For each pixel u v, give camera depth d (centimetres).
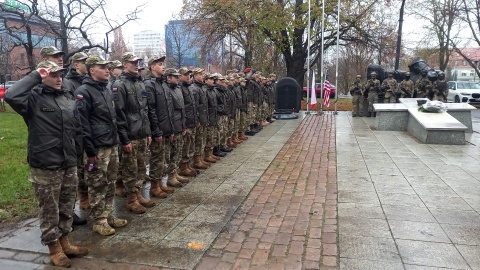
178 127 573
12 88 309
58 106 333
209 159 744
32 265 339
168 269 330
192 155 651
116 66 543
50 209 330
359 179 612
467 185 570
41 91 325
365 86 1540
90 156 390
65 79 457
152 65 532
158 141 514
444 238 386
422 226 417
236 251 363
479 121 1449
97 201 406
